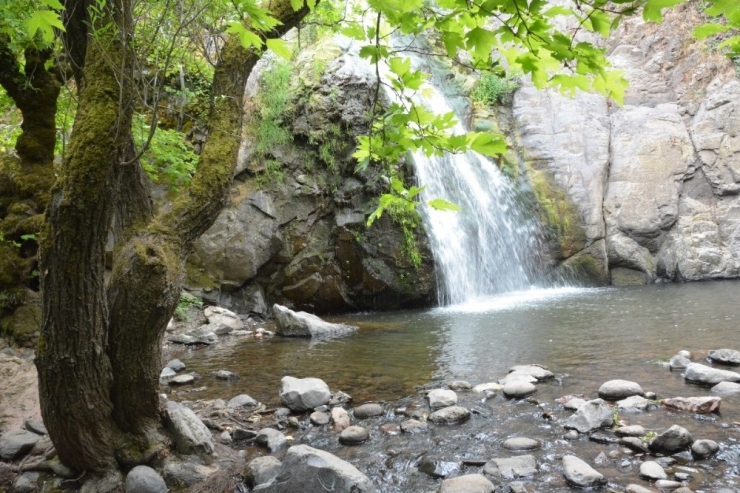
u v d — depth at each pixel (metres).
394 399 4.73
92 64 2.93
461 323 8.21
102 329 3.16
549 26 1.79
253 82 10.80
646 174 12.72
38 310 6.77
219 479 3.38
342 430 4.06
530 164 13.49
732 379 4.52
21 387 4.96
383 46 2.04
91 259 2.97
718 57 13.09
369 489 3.02
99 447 3.31
